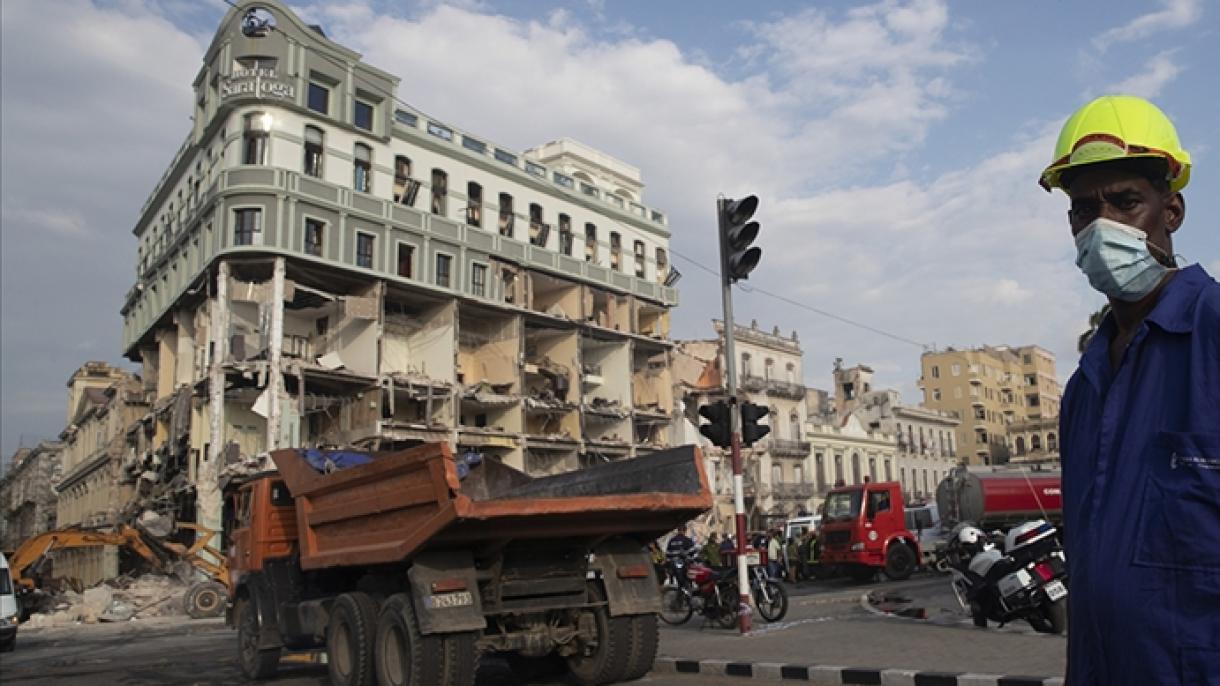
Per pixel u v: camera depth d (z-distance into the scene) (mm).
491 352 43906
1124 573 1805
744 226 13703
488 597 9055
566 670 10789
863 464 67188
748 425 13742
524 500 8359
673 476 9828
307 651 11211
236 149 35781
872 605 16953
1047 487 28812
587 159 52094
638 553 10062
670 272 54031
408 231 39312
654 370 53000
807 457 61750
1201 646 1691
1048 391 109250
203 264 36594
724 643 12281
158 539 29859
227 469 32969
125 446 49188
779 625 13945
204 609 27094
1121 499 1859
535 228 45688
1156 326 1921
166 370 44188
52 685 11883
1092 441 2004
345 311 37281
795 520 35625
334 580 10602
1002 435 96812
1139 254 1990
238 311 36219
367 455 11227
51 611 27578
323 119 37156
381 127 39125
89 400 60625
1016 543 11758
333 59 37781
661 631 14594
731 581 14414
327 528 10195
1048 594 11258
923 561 26625
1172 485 1770
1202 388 1790
